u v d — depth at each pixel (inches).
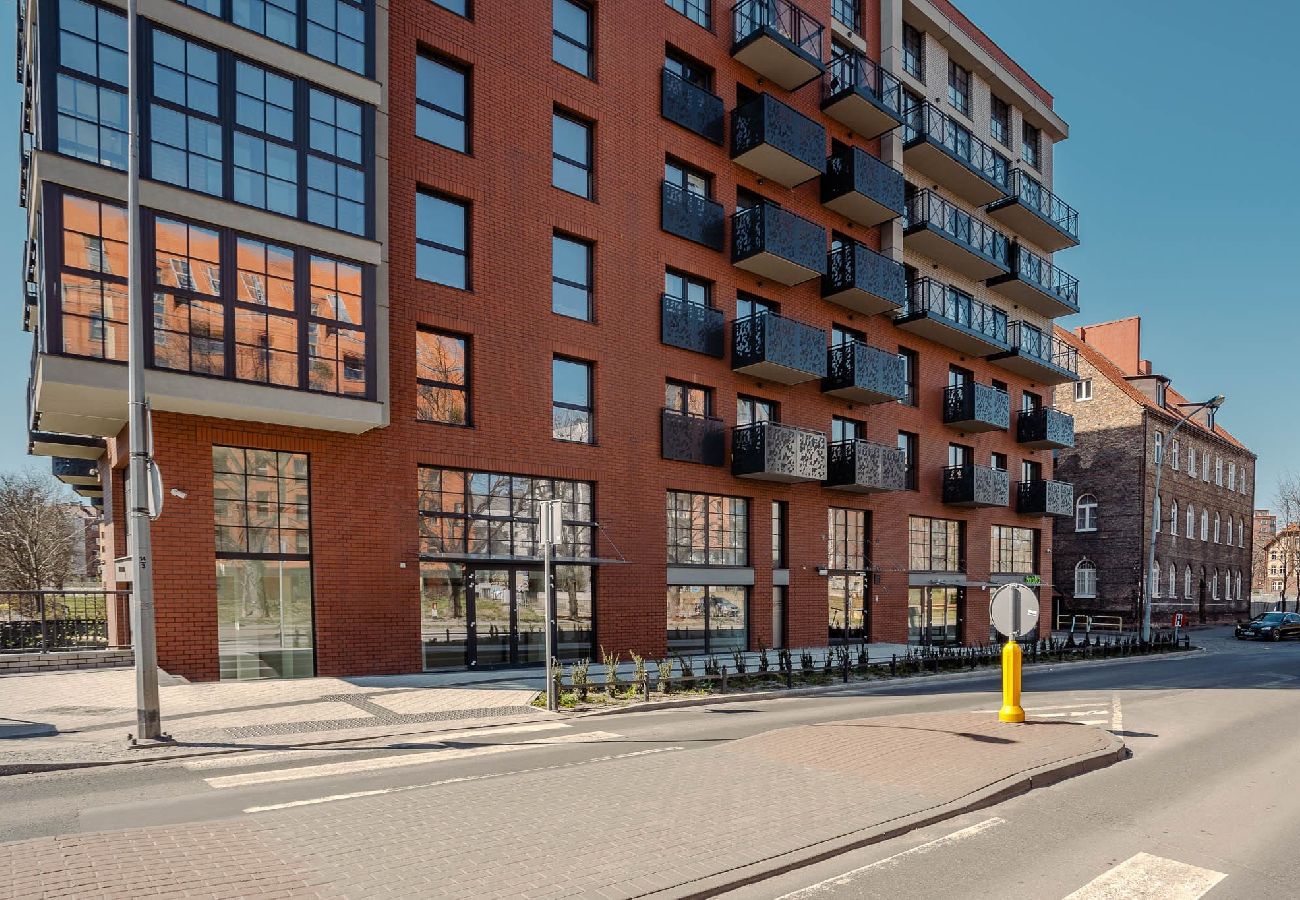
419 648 560.1
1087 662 873.5
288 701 432.1
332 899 165.6
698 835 211.0
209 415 479.2
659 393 724.0
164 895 165.0
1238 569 1887.3
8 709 393.7
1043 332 1204.5
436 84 603.8
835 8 945.5
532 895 169.5
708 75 807.1
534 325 639.8
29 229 514.9
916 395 1022.4
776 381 828.6
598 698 474.9
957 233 1028.5
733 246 791.1
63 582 1477.6
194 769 293.9
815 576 860.6
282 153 481.4
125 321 422.6
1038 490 1159.0
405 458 560.7
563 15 687.7
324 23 505.0
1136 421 1486.2
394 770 291.6
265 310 469.1
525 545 629.6
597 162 693.3
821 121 912.9
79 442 647.8
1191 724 435.2
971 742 334.0
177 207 438.0
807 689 562.3
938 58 1071.6
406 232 569.9
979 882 190.1
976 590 1086.4
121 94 426.6
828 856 203.3
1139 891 187.3
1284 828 239.3
